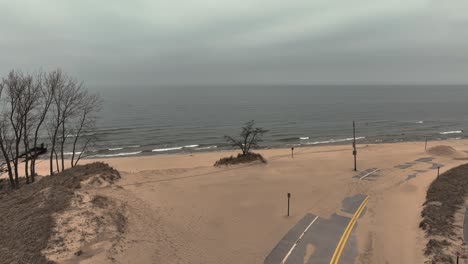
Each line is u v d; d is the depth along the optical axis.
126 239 19.31
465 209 25.02
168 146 74.56
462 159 50.00
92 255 16.89
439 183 33.38
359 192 32.12
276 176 37.62
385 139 82.00
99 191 25.17
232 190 31.58
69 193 23.42
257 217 25.19
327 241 21.16
